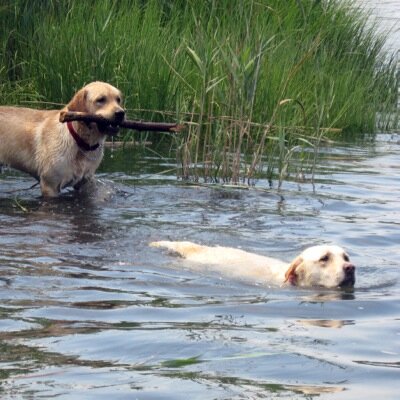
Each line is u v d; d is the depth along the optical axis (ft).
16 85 59.41
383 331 26.58
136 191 46.47
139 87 59.36
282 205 44.34
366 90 72.74
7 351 24.08
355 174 52.54
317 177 51.42
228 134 50.57
